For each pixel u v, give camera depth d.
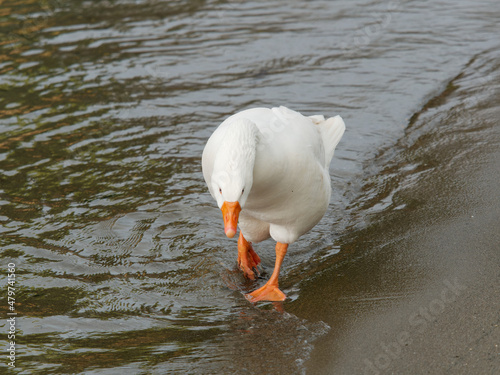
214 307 7.55
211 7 19.56
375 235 8.74
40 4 19.97
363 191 10.10
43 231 9.16
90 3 20.06
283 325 7.00
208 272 8.32
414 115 12.64
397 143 11.61
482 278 7.16
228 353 6.48
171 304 7.60
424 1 19.56
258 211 7.65
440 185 9.72
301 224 7.77
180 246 8.88
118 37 17.23
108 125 12.56
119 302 7.60
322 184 7.62
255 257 8.63
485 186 9.37
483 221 8.41
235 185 6.25
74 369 6.24
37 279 8.04
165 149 11.62
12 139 12.02
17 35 17.42
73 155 11.42
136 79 14.66
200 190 10.29
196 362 6.34
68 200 10.00
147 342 6.77
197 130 12.30
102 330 7.02
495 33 16.81
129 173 10.82
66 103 13.50
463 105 12.70
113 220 9.45
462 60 15.23
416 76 14.48
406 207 9.33
